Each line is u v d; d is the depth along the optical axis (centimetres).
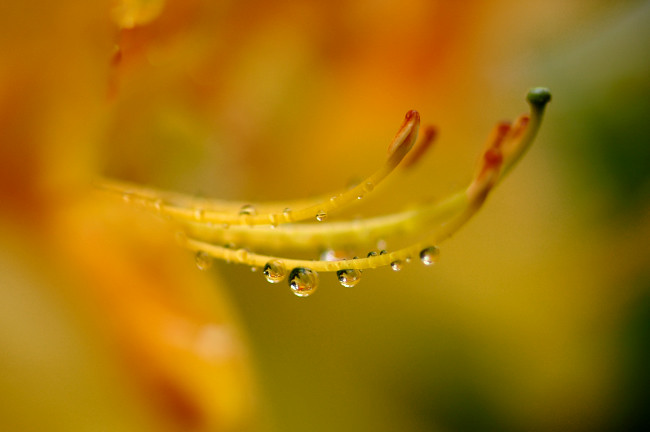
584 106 18
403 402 17
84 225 16
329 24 17
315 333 17
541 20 18
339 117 18
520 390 17
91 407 15
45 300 16
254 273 17
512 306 18
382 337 17
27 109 15
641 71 18
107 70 15
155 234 16
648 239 18
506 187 18
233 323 16
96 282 16
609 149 18
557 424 17
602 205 18
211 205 16
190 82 16
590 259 18
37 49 15
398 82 18
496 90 18
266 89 17
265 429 16
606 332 18
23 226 16
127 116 16
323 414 17
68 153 16
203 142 17
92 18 15
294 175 18
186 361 16
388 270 18
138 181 16
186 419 16
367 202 18
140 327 16
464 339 17
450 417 17
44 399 15
